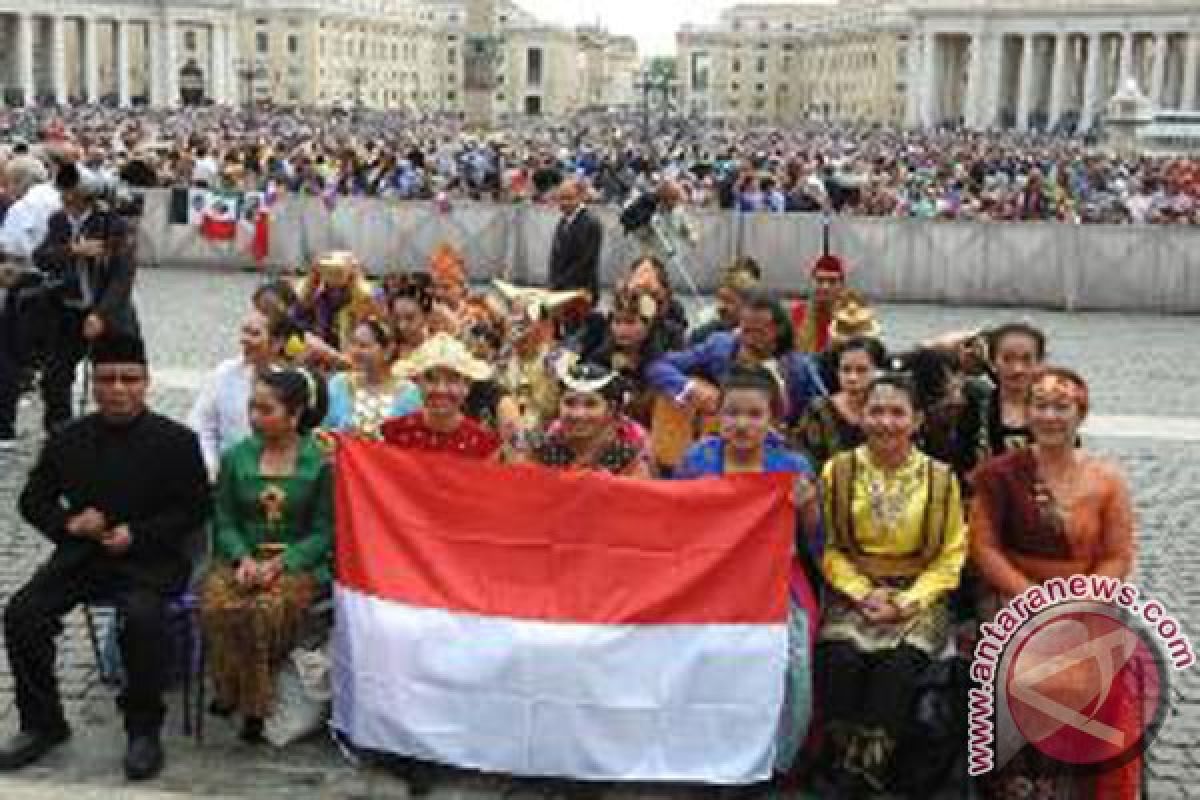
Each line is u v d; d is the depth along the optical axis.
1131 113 63.09
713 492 5.93
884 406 6.00
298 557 6.21
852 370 7.03
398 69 168.12
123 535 6.16
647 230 18.64
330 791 5.91
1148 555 9.62
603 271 23.06
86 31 115.88
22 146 15.09
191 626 6.42
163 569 6.25
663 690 5.89
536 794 5.95
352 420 7.37
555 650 5.89
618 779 5.91
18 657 6.04
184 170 25.70
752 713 5.91
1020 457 5.98
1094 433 13.52
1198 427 13.91
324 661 6.32
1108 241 22.75
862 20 154.75
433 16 176.62
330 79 149.88
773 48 178.75
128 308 10.91
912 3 123.44
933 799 6.02
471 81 51.09
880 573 6.09
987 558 5.94
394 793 5.93
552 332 9.25
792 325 7.96
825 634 6.01
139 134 37.62
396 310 8.45
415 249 23.61
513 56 169.62
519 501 6.00
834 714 5.93
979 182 34.00
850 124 135.62
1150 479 11.79
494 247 23.48
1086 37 113.44
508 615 5.95
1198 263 22.69
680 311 9.12
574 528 5.97
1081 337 19.91
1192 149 61.12
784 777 6.12
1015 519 5.91
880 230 23.08
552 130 88.31
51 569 6.17
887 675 5.82
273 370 6.45
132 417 6.29
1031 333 6.76
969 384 6.98
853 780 5.98
